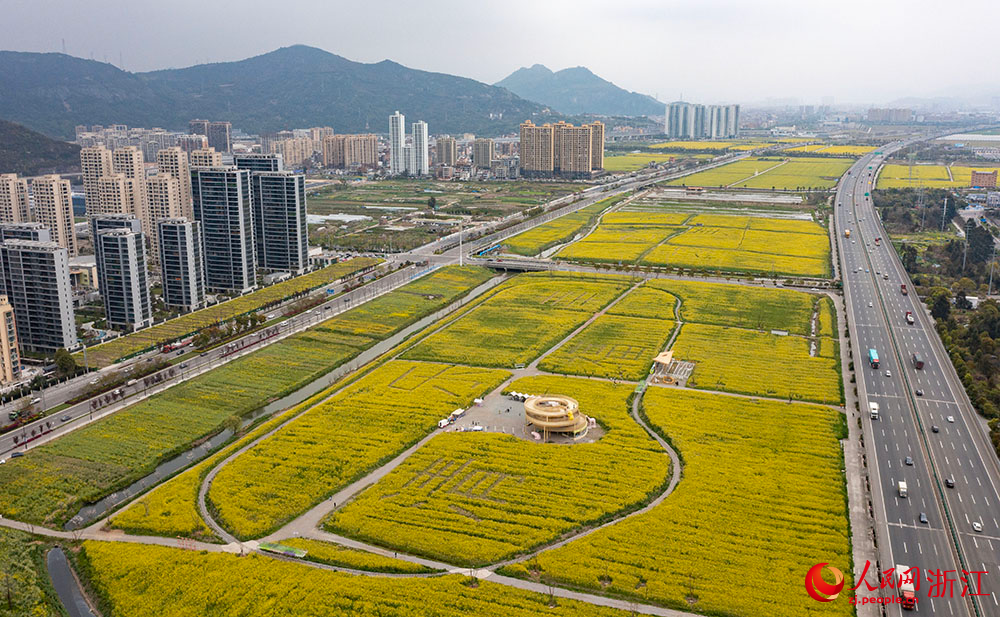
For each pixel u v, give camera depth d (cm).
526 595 17575
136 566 18625
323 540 19862
